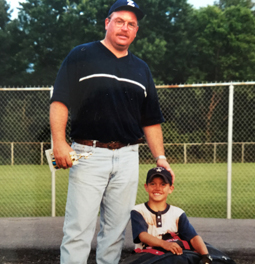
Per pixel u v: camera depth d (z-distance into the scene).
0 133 6.21
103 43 2.12
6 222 3.61
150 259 1.97
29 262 2.84
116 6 2.07
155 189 2.19
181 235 2.18
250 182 8.33
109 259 2.24
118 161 2.13
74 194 2.11
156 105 2.34
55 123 2.05
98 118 2.07
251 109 9.52
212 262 2.05
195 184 8.07
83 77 2.05
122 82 2.08
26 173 7.56
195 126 9.73
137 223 2.17
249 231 3.40
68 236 2.10
